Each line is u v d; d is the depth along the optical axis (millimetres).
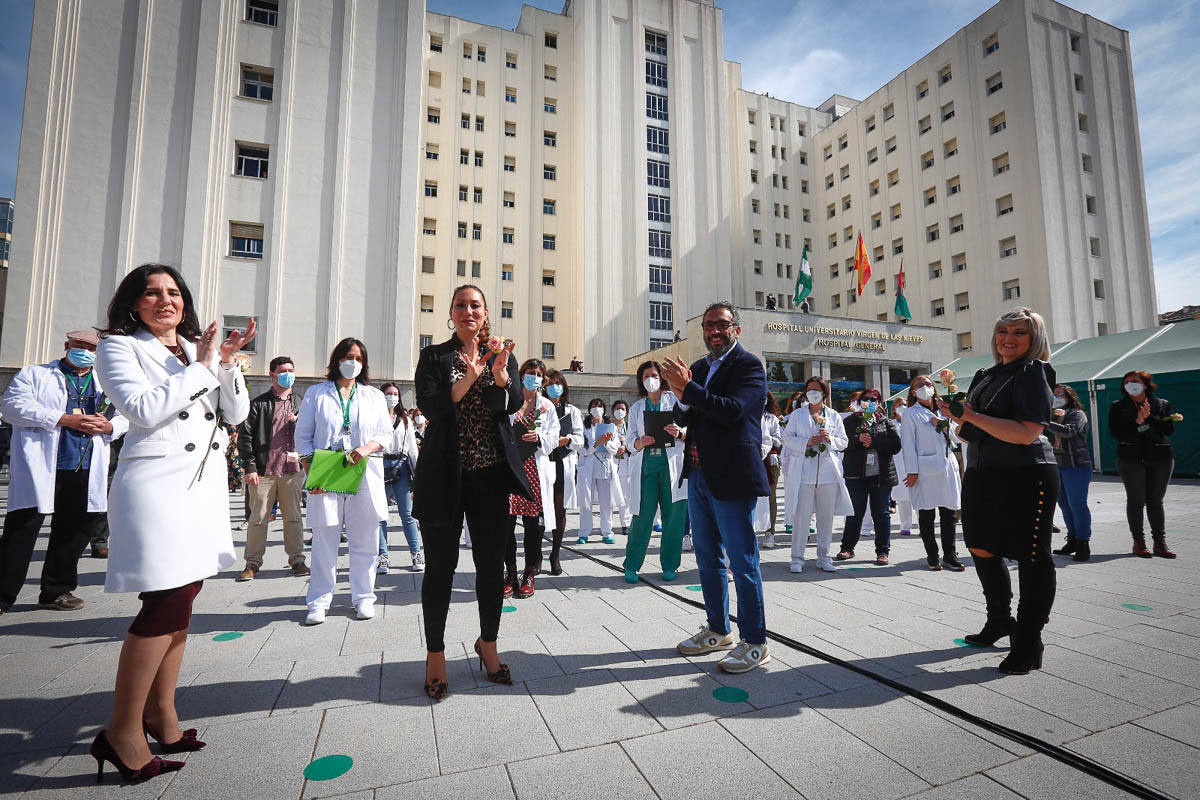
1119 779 1959
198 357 2279
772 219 38812
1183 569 5441
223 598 4699
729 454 3102
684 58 33906
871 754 2170
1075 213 28953
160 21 17547
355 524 4203
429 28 30266
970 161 31312
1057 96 29484
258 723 2443
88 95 16906
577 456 8031
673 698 2678
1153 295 30250
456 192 29797
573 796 1898
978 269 30734
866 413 6102
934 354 26266
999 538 3104
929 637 3533
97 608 4500
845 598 4523
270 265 17734
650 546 7383
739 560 3088
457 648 3404
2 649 3516
